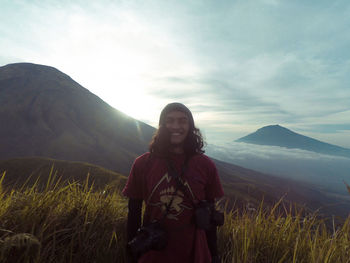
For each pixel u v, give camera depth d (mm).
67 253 1958
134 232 1670
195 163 1698
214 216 1653
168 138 1702
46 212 2137
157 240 1471
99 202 2570
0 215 1951
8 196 2186
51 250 1881
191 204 1598
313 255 2105
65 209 2338
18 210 2025
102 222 2348
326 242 2184
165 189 1589
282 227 2516
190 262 1559
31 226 1948
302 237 2422
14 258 1720
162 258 1547
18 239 1598
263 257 2307
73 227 2111
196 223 1555
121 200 2893
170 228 1558
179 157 1688
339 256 2125
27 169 19938
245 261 2041
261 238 2438
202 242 1663
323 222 2391
